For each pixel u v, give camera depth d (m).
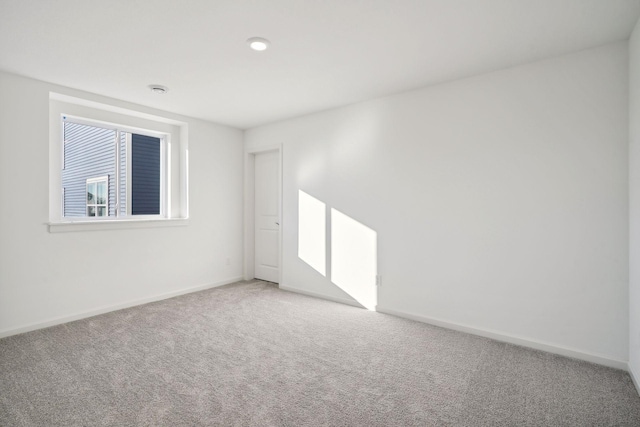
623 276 2.29
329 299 3.97
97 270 3.44
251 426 1.69
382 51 2.46
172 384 2.08
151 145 4.16
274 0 1.84
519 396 1.97
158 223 3.93
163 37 2.25
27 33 2.18
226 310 3.55
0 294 2.82
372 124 3.55
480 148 2.87
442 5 1.89
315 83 3.09
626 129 2.27
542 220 2.59
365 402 1.90
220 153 4.60
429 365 2.35
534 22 2.06
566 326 2.50
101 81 3.02
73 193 3.79
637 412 1.83
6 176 2.85
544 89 2.56
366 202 3.62
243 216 4.93
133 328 3.02
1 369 2.25
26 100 2.94
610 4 1.87
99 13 1.95
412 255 3.29
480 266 2.88
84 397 1.93
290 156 4.33
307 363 2.37
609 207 2.33
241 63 2.65
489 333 2.83
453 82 3.01
